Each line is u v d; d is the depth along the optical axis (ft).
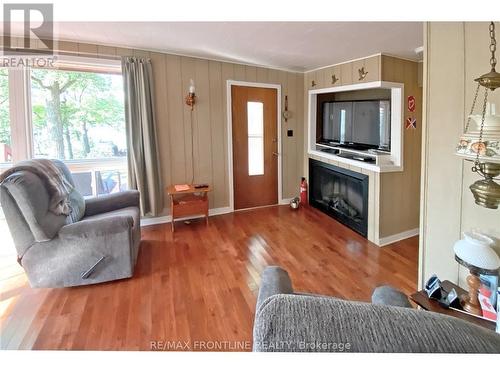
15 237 7.38
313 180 15.78
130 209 10.03
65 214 8.03
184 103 13.05
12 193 6.97
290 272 8.98
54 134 11.93
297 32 8.95
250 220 13.73
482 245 4.29
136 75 11.59
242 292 7.87
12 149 11.00
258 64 14.15
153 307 7.20
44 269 7.60
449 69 5.09
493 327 4.11
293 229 12.62
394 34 8.84
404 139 11.23
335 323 2.17
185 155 13.43
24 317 6.80
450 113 5.14
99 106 12.47
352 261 9.75
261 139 15.35
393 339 2.07
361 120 12.62
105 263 8.01
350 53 11.14
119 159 13.10
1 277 8.64
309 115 15.65
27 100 11.00
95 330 6.38
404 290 8.05
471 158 4.09
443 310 4.52
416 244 11.18
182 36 9.80
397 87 11.07
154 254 10.14
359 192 12.24
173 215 12.28
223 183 14.60
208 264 9.44
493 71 4.04
